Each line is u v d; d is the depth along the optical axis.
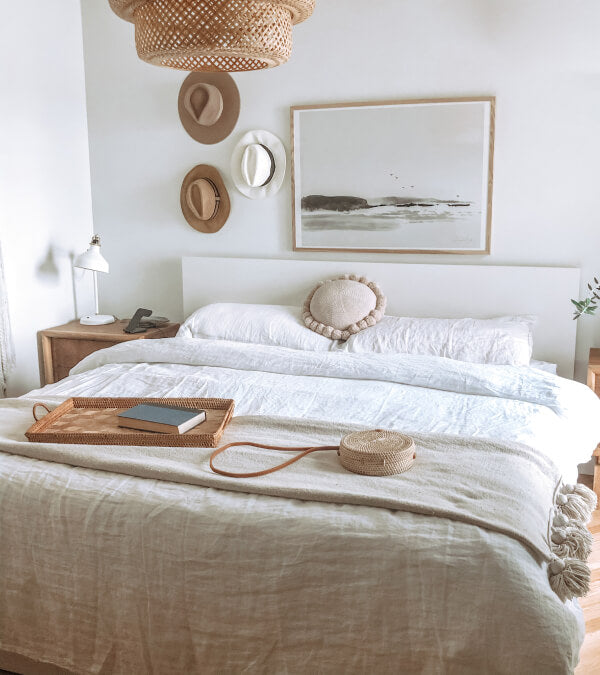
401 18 3.40
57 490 1.88
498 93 3.32
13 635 1.91
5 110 3.50
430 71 3.41
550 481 1.97
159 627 1.74
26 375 3.77
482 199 3.41
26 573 1.87
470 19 3.30
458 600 1.54
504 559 1.56
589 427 2.64
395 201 3.54
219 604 1.69
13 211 3.60
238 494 1.83
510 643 1.49
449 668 1.54
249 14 1.97
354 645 1.60
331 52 3.54
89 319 3.93
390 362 2.85
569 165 3.28
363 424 2.30
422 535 1.62
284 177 3.72
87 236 4.13
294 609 1.64
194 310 3.95
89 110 4.03
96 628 1.81
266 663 1.67
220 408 2.43
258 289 3.80
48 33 3.73
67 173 3.94
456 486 1.81
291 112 3.62
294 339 3.30
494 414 2.44
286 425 2.25
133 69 3.89
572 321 3.32
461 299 3.46
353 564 1.61
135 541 1.76
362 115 3.52
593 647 2.08
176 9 1.97
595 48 3.16
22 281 3.69
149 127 3.92
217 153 3.82
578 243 3.33
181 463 1.98
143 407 2.31
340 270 3.64
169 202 3.97
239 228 3.85
